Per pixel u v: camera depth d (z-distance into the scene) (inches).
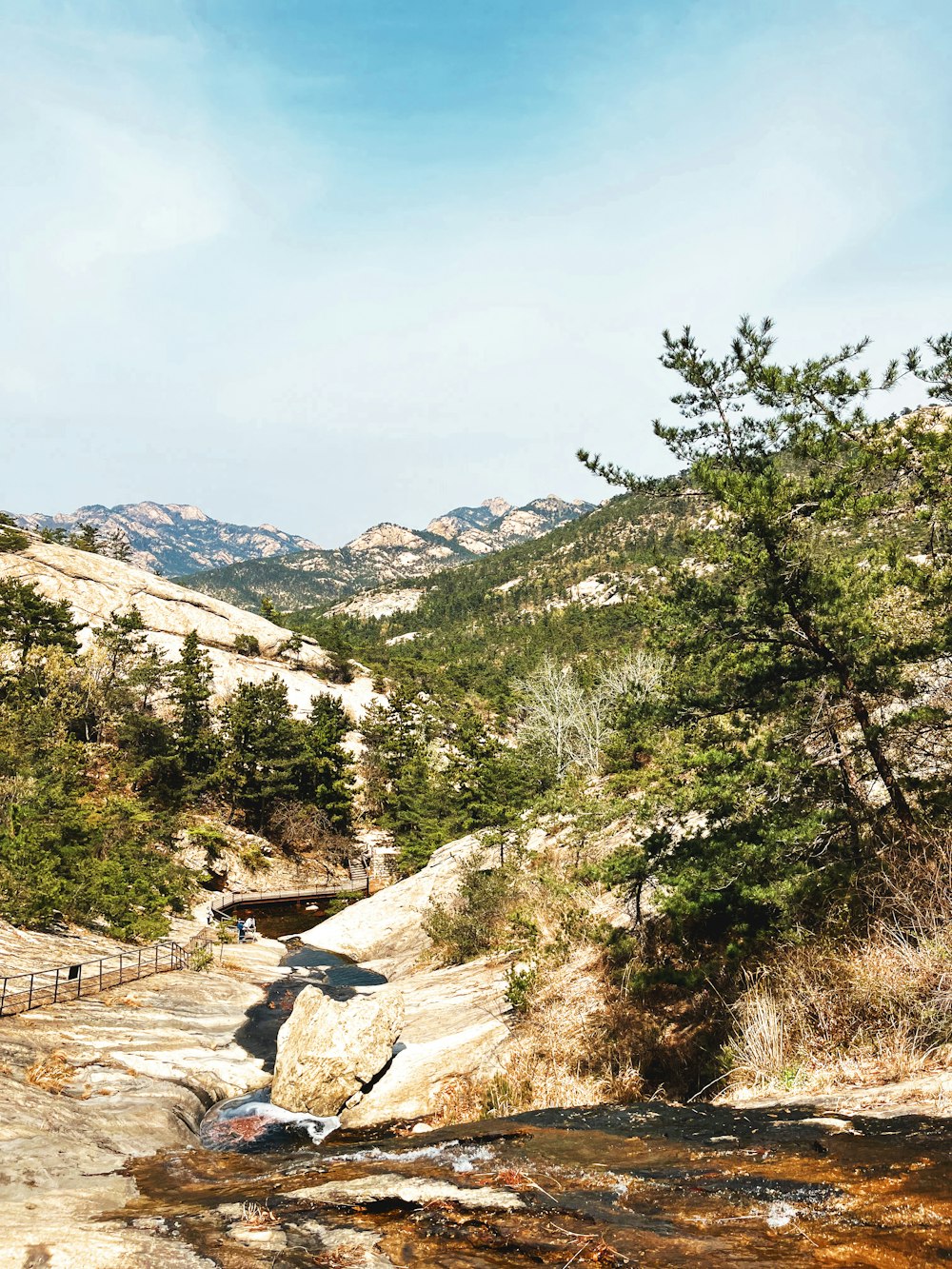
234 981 954.7
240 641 3297.2
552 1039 459.5
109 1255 174.6
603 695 1493.6
